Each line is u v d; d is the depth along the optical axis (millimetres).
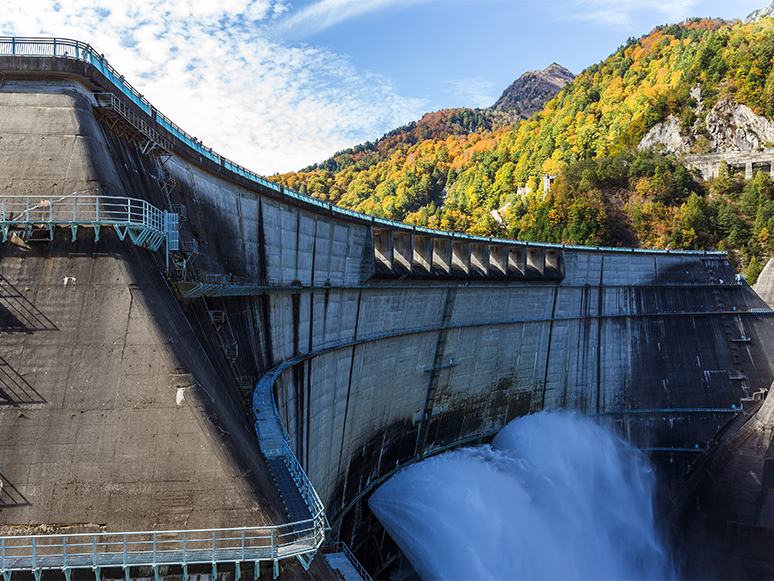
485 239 68562
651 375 88188
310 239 43969
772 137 140750
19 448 19109
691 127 154625
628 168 139375
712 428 85438
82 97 23797
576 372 85312
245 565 18500
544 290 79812
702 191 137125
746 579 65562
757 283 97938
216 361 26203
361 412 52531
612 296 88312
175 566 18094
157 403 20109
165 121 30031
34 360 20172
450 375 67438
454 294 64812
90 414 19703
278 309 38562
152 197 25719
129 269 21594
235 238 34469
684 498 77500
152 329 21031
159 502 18875
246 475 19938
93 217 21688
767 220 121812
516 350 77312
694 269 95188
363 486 54031
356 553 53531
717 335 91375
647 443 85938
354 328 51500
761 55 150750
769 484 69562
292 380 37938
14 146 22594
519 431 77125
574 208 131750
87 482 18906
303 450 39375
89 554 17656
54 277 21188
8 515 18328
